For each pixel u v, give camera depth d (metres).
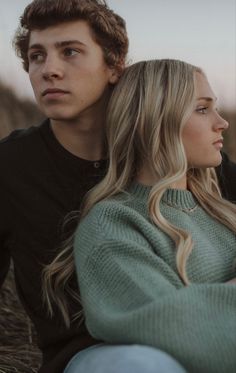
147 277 2.27
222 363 2.16
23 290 2.75
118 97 2.64
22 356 3.38
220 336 2.16
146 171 2.59
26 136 2.79
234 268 2.51
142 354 2.10
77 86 2.65
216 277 2.46
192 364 2.15
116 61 2.72
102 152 2.74
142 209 2.52
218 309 2.20
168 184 2.49
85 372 2.22
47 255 2.68
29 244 2.71
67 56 2.66
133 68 2.66
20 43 2.77
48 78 2.64
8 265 2.92
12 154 2.76
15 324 3.62
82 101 2.67
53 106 2.67
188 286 2.22
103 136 2.74
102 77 2.71
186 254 2.38
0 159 2.75
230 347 2.16
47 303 2.66
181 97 2.54
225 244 2.56
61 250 2.65
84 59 2.66
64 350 2.49
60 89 2.65
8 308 3.70
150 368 2.06
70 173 2.71
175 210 2.54
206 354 2.15
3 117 5.13
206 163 2.57
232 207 2.67
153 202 2.47
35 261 2.70
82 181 2.71
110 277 2.29
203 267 2.44
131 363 2.08
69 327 2.61
